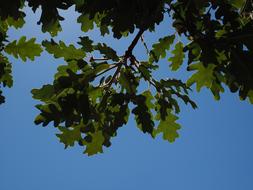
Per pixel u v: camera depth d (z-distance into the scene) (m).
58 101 5.36
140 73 5.58
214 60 5.03
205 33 5.06
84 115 5.40
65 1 5.00
